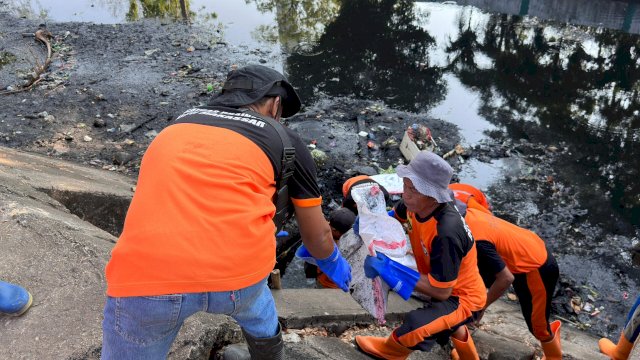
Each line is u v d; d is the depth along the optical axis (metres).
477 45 11.36
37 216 3.26
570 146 8.00
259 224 1.71
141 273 1.59
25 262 2.92
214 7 13.02
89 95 8.73
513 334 4.49
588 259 5.97
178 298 1.61
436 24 12.40
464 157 7.62
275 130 1.83
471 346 3.25
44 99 8.55
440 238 2.69
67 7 12.71
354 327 3.76
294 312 3.51
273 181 1.82
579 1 13.02
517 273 3.45
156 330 1.68
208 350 2.58
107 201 4.78
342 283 2.34
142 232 1.61
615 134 8.30
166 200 1.64
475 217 3.36
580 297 5.49
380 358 3.20
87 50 10.38
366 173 7.00
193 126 1.79
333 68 10.17
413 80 9.83
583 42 11.53
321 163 7.17
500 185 7.11
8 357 2.39
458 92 9.45
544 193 7.00
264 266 1.73
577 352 4.23
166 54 10.36
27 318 2.58
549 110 8.95
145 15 12.38
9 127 7.71
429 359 3.68
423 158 2.66
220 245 1.61
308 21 12.38
